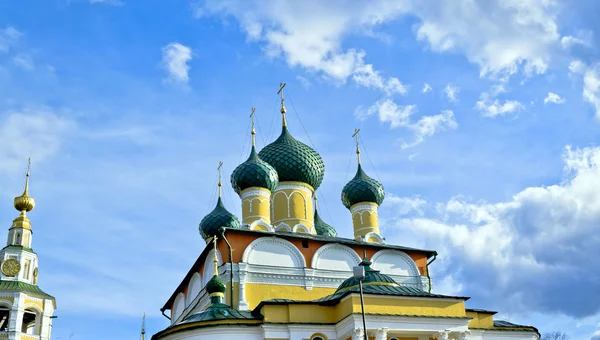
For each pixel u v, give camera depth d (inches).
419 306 1380.4
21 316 1771.7
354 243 1761.8
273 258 1663.4
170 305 2101.4
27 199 1987.0
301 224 1955.0
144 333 1872.5
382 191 2159.2
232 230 1642.5
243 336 1337.4
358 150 2252.7
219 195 2151.8
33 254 1910.7
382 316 1325.0
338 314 1380.4
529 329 1587.1
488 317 1569.9
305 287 1657.2
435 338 1393.9
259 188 1925.4
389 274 1779.0
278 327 1339.8
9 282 1814.7
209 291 1497.3
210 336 1333.7
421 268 1823.3
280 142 2094.0
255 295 1601.9
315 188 2086.6
